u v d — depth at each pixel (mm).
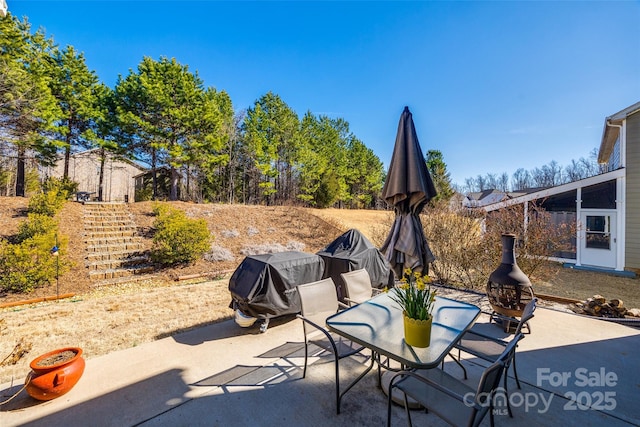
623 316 4688
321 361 3268
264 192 19828
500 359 1748
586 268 9766
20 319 4691
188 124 15242
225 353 3475
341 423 2307
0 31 10375
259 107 20359
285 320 4566
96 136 15234
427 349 2111
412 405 2443
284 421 2328
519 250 6578
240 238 10906
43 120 12344
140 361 3289
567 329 4102
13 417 2385
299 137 21781
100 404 2541
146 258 8188
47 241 6375
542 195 10406
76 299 5844
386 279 5496
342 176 25672
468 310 2920
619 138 10109
